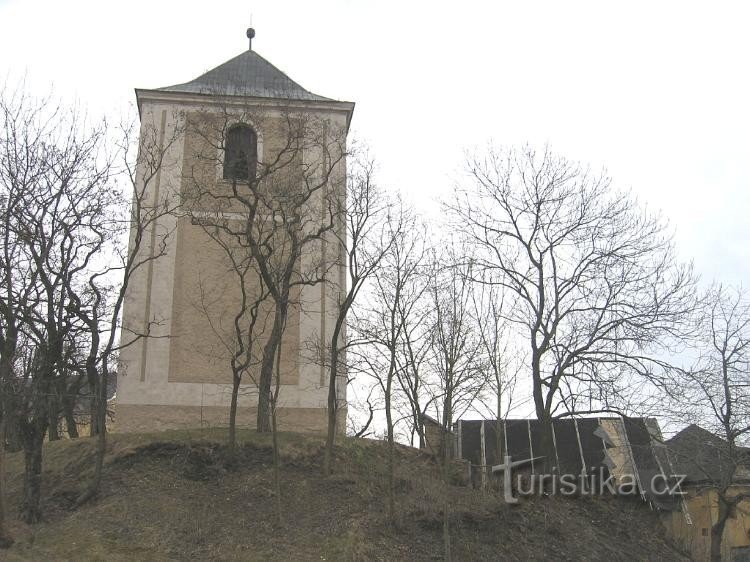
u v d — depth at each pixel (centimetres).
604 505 2734
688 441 2723
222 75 3425
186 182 3025
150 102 3134
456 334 2366
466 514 2297
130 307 2862
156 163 2967
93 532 1967
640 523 2695
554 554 2262
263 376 2612
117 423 2747
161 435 2492
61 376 2353
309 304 2945
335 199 2895
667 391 2416
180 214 2955
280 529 2077
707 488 2695
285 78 3478
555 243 2642
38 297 2209
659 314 2495
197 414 2789
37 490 2066
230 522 2092
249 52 3600
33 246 2150
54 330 2156
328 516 2153
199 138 3102
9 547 1844
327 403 2845
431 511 2259
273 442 2238
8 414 2014
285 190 2681
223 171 3067
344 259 2950
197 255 2958
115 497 2167
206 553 1930
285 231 2772
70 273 2230
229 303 2923
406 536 2123
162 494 2200
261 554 1942
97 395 2430
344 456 2509
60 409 2655
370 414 2889
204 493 2230
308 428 2823
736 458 2472
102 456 2194
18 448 2805
